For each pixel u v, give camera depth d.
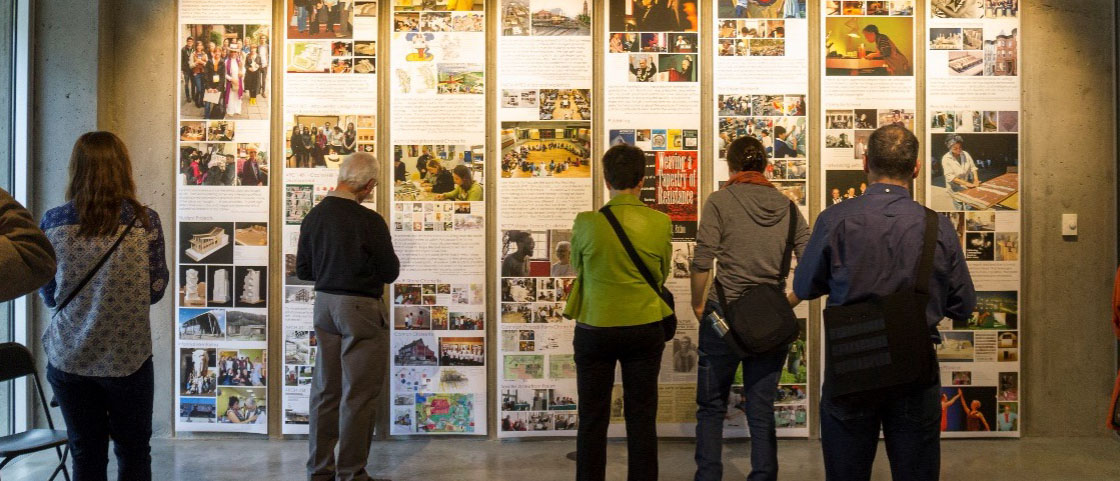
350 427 3.74
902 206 2.55
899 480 2.52
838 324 2.54
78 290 2.83
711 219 3.63
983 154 4.70
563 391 4.70
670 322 3.61
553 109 4.68
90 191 2.83
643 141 4.68
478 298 4.69
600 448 3.51
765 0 4.69
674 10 4.69
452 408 4.71
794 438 4.72
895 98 4.69
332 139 4.70
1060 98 4.74
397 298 4.68
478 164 4.68
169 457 4.37
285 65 4.69
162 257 3.03
